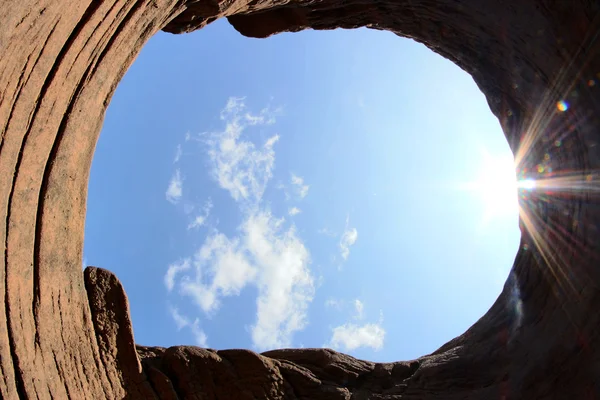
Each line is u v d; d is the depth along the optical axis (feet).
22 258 19.26
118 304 26.12
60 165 20.63
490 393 36.76
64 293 22.41
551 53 32.96
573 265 36.17
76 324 23.39
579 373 32.35
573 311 35.01
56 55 19.11
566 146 36.55
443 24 40.29
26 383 19.49
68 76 20.11
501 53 38.11
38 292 20.42
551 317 37.35
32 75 18.12
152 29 25.73
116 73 23.73
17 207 18.61
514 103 41.55
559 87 34.12
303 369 36.86
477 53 40.83
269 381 33.53
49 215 20.44
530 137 41.01
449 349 44.50
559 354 34.47
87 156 22.59
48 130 19.62
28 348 19.89
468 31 38.96
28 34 17.20
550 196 39.70
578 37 30.22
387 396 37.93
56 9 18.10
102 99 23.07
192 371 30.91
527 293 41.50
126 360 26.58
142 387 27.20
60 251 21.53
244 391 32.19
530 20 32.58
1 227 17.89
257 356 33.60
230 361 33.04
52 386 21.25
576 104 33.32
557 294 37.70
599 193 33.35
